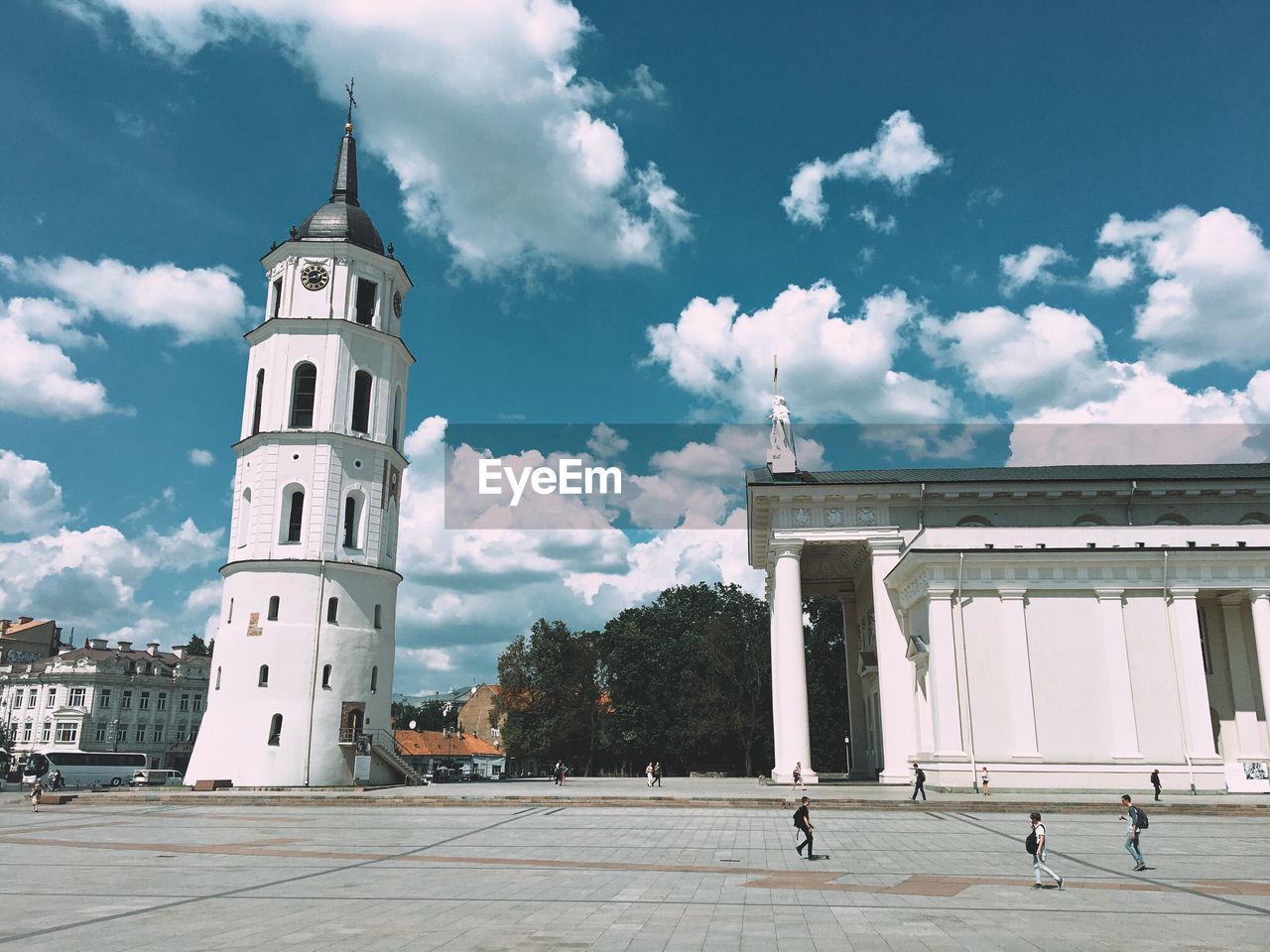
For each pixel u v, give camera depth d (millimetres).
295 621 51656
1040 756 37969
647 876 17750
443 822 30328
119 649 127875
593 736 86312
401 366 60438
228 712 50594
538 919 13250
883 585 48688
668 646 86750
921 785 34312
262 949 11281
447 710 180125
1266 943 11656
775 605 49906
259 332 57156
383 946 11438
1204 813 31078
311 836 26000
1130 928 12625
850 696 61781
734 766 83812
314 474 53875
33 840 25328
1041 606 39656
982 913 13742
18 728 116375
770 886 16438
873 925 12820
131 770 71812
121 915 13664
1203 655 39500
